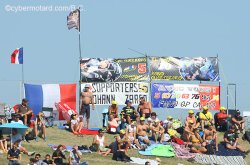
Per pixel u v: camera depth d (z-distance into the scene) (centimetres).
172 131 12394
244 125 13275
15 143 10281
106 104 13688
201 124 12375
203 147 12106
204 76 13900
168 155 11781
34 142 11719
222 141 12700
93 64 13700
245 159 12175
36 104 13088
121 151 11212
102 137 11619
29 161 10456
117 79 13725
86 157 11200
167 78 13812
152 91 13712
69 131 12706
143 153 11681
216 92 13888
